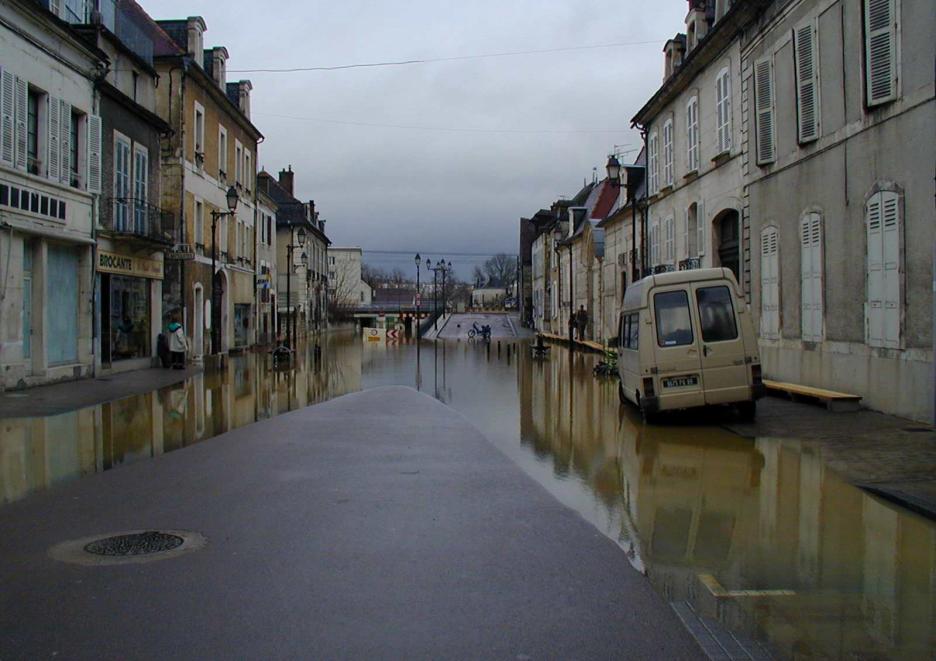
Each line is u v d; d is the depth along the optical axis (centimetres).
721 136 2022
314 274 6850
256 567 542
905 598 500
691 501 777
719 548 615
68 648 407
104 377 2120
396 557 568
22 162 1686
